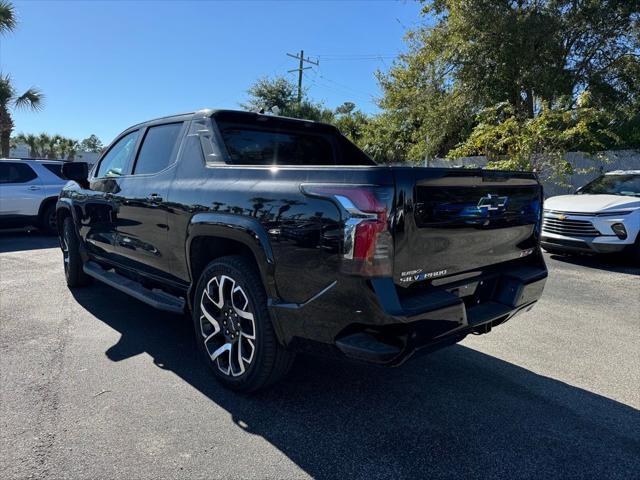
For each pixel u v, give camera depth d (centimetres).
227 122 379
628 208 744
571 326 468
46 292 551
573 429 278
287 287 263
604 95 1479
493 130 1145
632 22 1434
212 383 325
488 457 248
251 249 280
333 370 353
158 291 397
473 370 359
